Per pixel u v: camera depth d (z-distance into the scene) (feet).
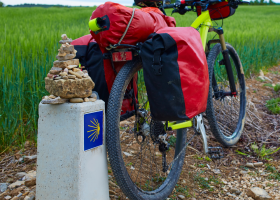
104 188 5.26
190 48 4.93
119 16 4.87
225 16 8.18
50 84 4.76
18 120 8.71
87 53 5.77
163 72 4.85
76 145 4.69
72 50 4.88
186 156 8.34
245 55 18.74
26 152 8.08
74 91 4.68
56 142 4.87
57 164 4.88
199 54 5.15
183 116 5.07
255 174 7.43
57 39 16.01
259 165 7.87
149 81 4.99
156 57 4.79
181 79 4.88
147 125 5.90
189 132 9.74
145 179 6.85
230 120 9.78
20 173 6.98
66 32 20.51
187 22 38.19
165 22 6.20
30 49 11.89
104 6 4.99
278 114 11.28
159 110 5.04
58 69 4.79
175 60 4.89
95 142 4.97
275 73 19.25
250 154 8.59
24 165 7.45
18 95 8.75
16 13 76.43
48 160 4.97
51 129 4.91
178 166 6.75
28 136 9.05
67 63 4.82
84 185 4.80
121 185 5.20
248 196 6.51
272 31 30.58
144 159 7.71
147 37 5.40
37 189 5.11
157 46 4.75
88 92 4.85
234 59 9.44
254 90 14.51
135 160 7.60
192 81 4.98
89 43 5.81
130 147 8.28
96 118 4.95
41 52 11.99
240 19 59.11
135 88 6.15
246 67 17.39
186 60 4.98
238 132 9.25
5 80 8.95
